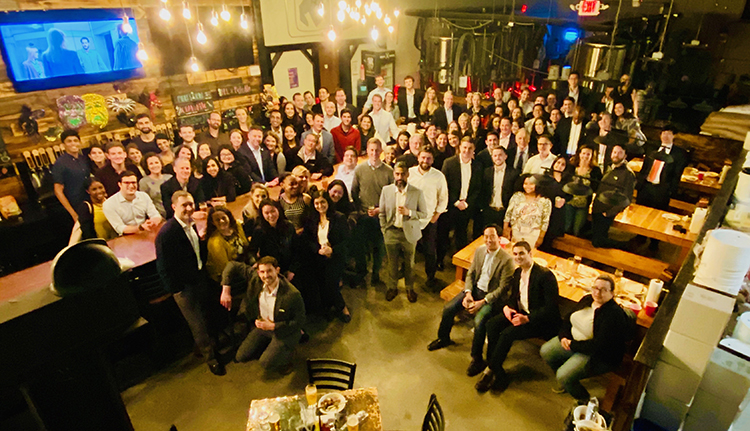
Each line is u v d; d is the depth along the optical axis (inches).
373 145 202.4
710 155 256.2
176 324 187.2
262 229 177.2
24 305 40.6
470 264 182.1
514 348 183.0
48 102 229.3
